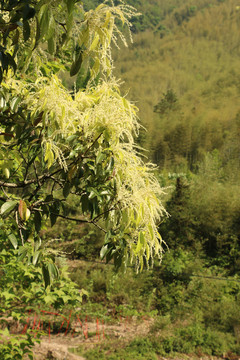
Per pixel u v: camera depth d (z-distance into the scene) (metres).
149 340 9.20
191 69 117.62
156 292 12.05
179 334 9.42
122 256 1.83
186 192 17.14
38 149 1.69
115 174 1.77
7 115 1.74
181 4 160.62
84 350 8.69
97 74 1.58
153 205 1.80
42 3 1.19
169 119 63.59
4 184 1.78
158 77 111.44
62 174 1.74
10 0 1.22
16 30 1.39
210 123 56.44
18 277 4.04
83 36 1.46
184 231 15.87
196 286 11.92
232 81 104.75
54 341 9.13
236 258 14.61
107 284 12.55
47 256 1.86
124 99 1.71
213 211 16.38
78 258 14.71
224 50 123.88
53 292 4.07
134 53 126.94
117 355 8.41
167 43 132.75
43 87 1.70
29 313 10.05
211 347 8.90
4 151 1.94
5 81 1.73
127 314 11.02
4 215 1.56
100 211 1.90
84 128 1.69
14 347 3.82
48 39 1.30
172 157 47.47
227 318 10.17
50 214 1.75
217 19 140.62
